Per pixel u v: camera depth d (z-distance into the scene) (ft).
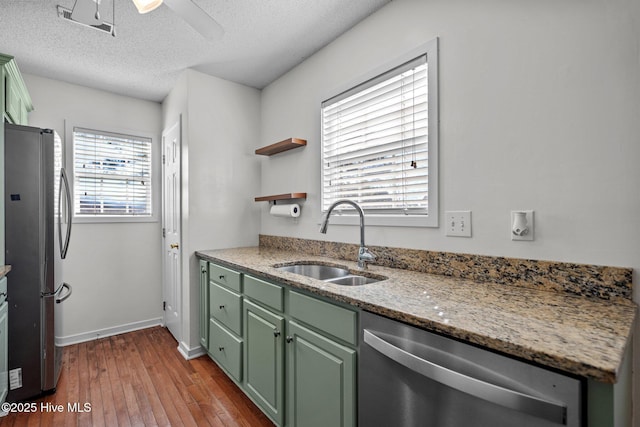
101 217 9.85
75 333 9.39
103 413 5.96
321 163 7.48
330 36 7.02
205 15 4.60
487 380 2.56
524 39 4.12
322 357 4.28
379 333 3.45
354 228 6.66
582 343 2.35
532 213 4.04
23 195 6.27
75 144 9.48
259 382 5.74
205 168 8.68
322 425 4.30
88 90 9.64
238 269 6.40
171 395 6.56
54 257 6.66
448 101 4.97
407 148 5.65
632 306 3.25
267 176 9.53
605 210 3.50
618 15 3.41
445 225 5.00
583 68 3.64
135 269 10.44
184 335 8.58
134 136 10.48
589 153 3.60
